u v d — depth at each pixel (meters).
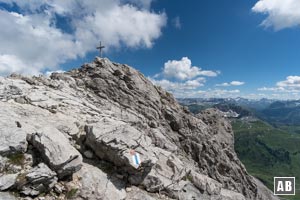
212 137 51.84
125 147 23.98
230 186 47.28
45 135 21.23
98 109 35.06
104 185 22.00
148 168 25.09
